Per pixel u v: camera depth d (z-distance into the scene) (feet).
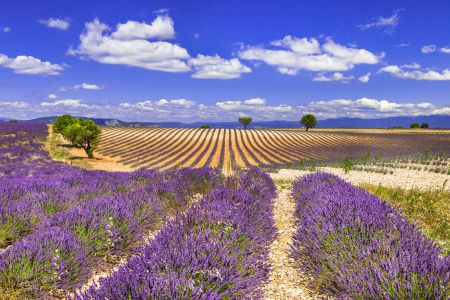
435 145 199.00
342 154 165.17
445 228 20.18
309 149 194.39
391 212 17.78
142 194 26.89
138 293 8.96
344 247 13.37
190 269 10.66
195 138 240.94
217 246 12.73
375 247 12.70
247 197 23.94
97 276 15.43
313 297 13.09
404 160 85.35
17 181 36.37
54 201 25.62
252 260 13.93
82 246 15.62
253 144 216.95
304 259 15.69
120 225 18.28
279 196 38.29
